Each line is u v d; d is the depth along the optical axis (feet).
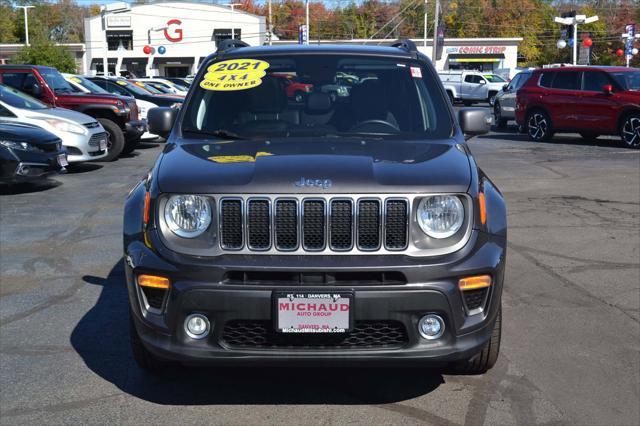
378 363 11.43
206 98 15.67
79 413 12.50
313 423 12.10
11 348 15.56
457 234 11.69
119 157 54.03
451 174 12.07
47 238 26.18
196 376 14.07
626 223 28.32
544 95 61.41
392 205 11.53
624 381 13.75
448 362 12.66
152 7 212.43
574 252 23.80
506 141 62.85
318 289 11.13
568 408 12.64
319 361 11.38
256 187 11.51
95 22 213.46
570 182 38.73
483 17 280.72
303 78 15.78
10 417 12.34
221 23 212.23
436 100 15.70
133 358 14.99
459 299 11.48
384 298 11.16
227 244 11.58
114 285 20.29
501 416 12.35
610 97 56.65
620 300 18.78
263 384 13.67
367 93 15.58
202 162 12.64
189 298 11.30
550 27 284.61
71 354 15.21
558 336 16.16
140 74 215.92
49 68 54.34
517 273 21.30
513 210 31.04
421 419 12.25
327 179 11.59
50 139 37.42
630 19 273.75
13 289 19.97
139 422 12.16
